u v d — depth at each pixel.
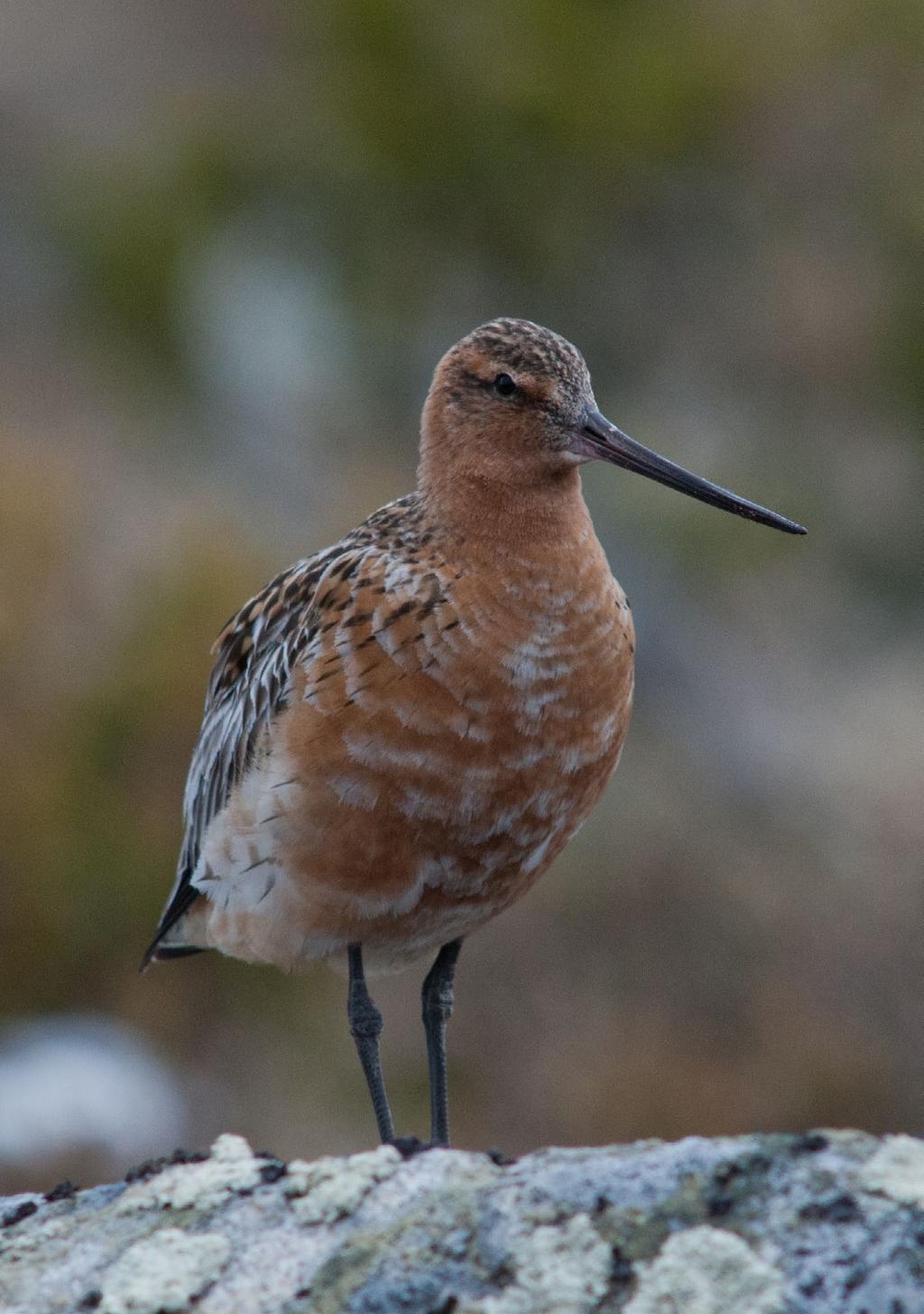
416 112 26.31
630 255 26.38
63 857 15.07
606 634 7.18
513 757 7.00
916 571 22.19
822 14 28.30
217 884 7.57
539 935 16.19
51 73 28.30
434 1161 5.11
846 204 27.05
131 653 16.30
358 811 7.00
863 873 17.30
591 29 27.53
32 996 14.73
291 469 21.08
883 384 24.86
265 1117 14.33
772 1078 15.74
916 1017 16.38
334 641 6.98
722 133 27.53
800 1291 4.41
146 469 19.84
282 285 23.77
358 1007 7.44
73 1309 4.82
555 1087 15.19
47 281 23.69
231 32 30.39
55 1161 13.06
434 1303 4.62
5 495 17.56
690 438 23.86
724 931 16.70
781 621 20.91
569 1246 4.63
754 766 18.31
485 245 26.00
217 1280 4.84
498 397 7.32
